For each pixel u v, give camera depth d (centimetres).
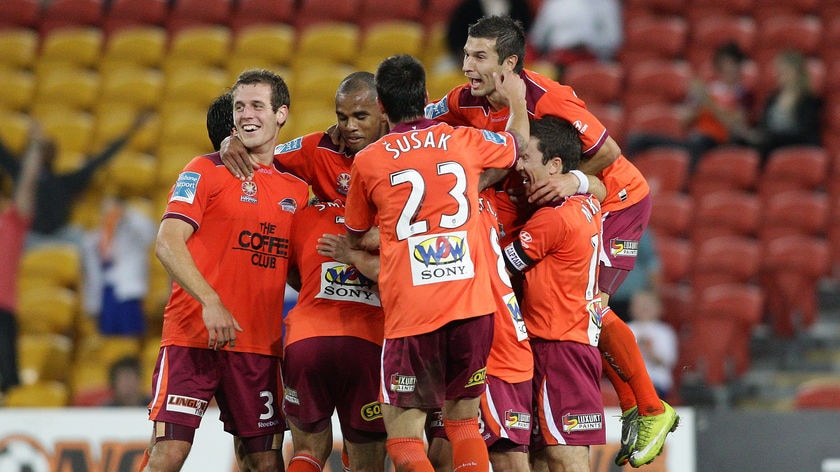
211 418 2441
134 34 4728
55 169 3828
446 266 1565
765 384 3431
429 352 1569
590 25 4484
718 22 4719
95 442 2438
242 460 1883
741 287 3641
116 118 4350
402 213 1576
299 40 4831
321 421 1806
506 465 1719
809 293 3644
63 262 3706
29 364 3425
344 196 1825
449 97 1848
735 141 4056
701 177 4016
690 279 3700
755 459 2384
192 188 1703
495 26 1722
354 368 1758
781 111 4072
